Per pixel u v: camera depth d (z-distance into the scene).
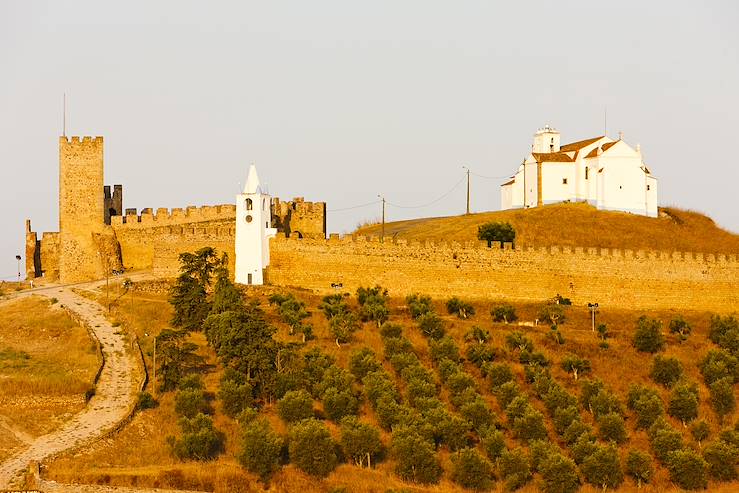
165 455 191.62
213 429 196.88
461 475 193.12
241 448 190.75
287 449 197.25
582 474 199.62
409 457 194.25
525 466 196.00
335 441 198.75
